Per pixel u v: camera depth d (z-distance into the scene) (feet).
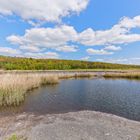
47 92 49.32
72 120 22.99
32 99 39.01
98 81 85.40
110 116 25.72
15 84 41.27
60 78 103.14
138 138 16.71
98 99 40.81
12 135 16.31
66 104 35.42
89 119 23.57
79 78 105.09
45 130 18.84
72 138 16.55
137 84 71.20
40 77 69.05
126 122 22.74
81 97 43.04
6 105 32.58
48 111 29.73
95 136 17.10
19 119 24.06
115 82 80.28
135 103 36.42
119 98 41.96
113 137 16.89
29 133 18.06
